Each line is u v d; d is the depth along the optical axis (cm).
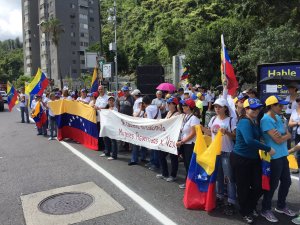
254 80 2259
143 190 604
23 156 909
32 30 8975
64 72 7869
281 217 482
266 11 2027
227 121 510
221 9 6562
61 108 1145
